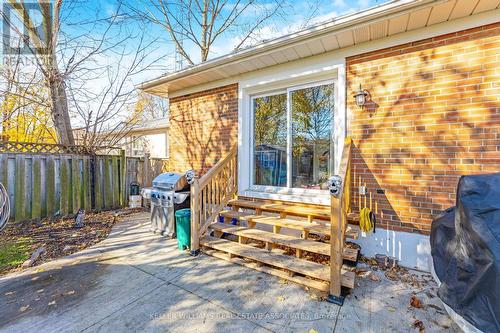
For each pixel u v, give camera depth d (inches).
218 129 219.5
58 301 106.8
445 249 93.6
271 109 197.2
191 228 157.9
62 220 232.2
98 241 183.3
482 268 71.3
